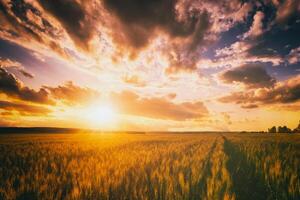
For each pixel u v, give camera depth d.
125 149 14.94
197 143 23.86
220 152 12.33
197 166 7.82
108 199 4.97
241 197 5.44
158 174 6.53
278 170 7.01
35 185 5.53
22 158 10.88
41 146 18.41
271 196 5.37
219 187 5.50
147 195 5.07
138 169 7.51
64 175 6.66
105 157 10.55
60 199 4.97
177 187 5.75
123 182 6.10
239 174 7.91
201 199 5.06
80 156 11.41
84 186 5.48
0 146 18.66
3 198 4.86
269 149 14.04
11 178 6.26
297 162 8.55
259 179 7.09
